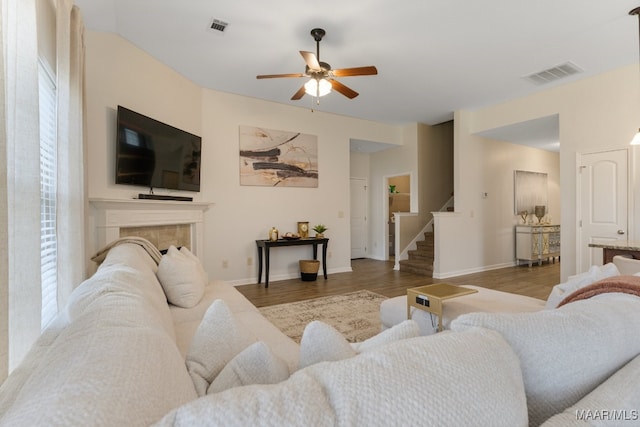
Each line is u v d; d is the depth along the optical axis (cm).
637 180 370
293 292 437
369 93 464
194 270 231
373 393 47
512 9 269
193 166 405
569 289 170
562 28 297
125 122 305
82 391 50
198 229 413
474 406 51
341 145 578
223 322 101
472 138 565
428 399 48
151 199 329
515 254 649
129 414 48
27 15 127
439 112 559
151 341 74
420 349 57
